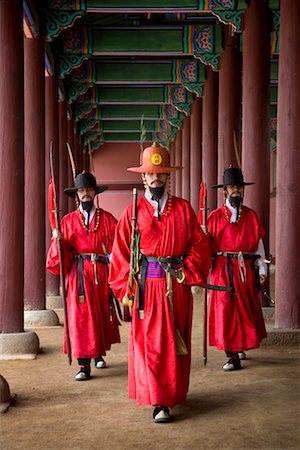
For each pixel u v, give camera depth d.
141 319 6.82
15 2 10.77
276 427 6.44
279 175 11.41
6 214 10.63
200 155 27.53
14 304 10.62
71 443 6.05
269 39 14.57
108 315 8.99
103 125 37.88
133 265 6.85
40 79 14.42
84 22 19.36
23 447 5.96
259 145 14.15
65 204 21.44
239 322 9.13
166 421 6.62
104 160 46.88
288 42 11.23
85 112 28.94
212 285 8.86
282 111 11.30
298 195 11.24
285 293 11.30
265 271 9.47
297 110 11.20
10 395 7.64
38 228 14.04
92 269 8.87
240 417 6.80
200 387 8.12
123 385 8.34
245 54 14.62
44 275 14.15
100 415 6.97
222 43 19.38
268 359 9.88
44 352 10.79
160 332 6.67
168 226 6.86
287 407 7.16
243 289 9.24
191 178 27.61
